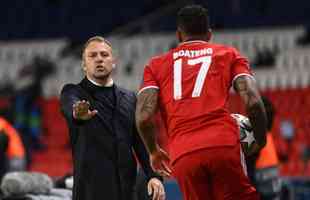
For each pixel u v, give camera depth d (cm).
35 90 7050
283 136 5812
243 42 7388
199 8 1658
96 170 1723
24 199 2036
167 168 1641
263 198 2166
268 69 6956
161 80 1616
